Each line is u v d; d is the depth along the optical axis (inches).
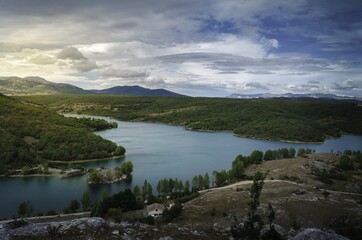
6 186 7628.0
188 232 2066.9
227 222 4037.9
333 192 6013.8
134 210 5260.8
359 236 2605.8
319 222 3885.3
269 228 2215.8
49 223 2021.4
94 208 4803.2
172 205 5073.8
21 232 1882.4
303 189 5949.8
